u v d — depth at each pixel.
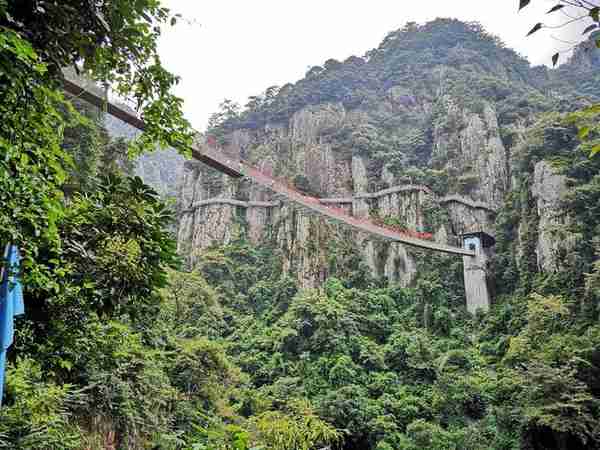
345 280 53.88
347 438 28.59
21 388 7.23
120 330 6.12
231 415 19.92
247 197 69.31
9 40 2.98
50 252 4.46
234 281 55.75
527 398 25.92
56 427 8.24
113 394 11.83
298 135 77.69
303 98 83.81
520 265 45.47
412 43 97.06
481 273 47.56
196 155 16.08
